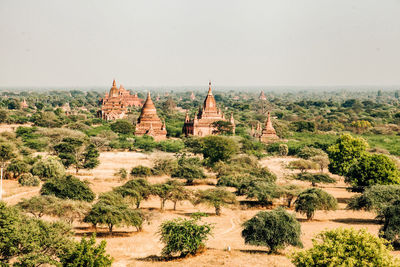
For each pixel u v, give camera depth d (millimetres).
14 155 86625
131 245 47969
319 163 100625
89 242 33656
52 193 61250
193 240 43375
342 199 75188
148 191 66312
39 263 34688
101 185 80938
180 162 99500
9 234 34469
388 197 56250
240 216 63844
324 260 29344
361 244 30328
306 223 59062
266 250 46062
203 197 65062
